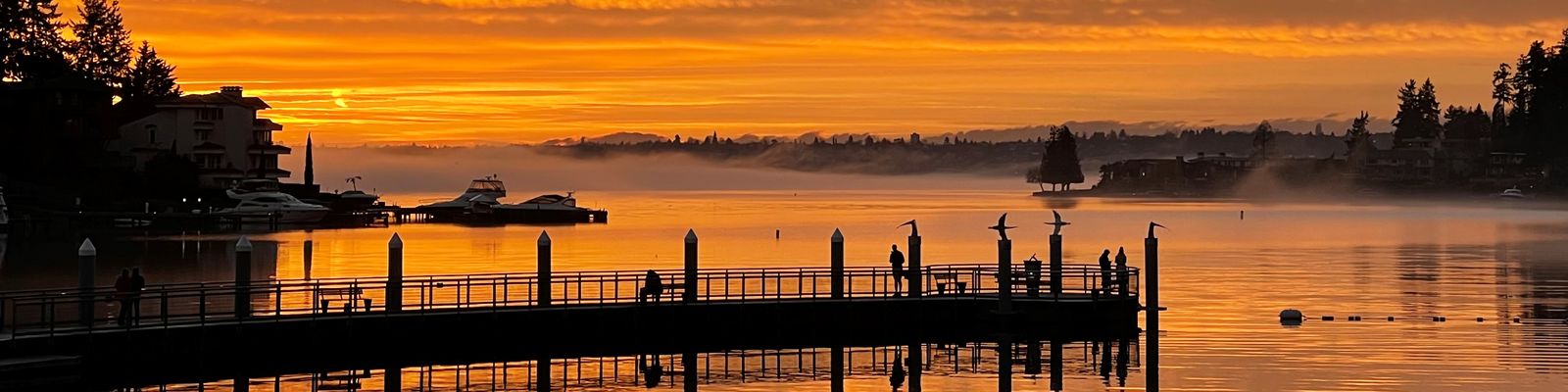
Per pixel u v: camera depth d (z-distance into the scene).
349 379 74.25
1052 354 82.62
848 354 83.62
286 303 101.94
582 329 82.75
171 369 72.75
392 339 78.31
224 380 73.31
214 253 160.12
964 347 85.81
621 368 78.75
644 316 83.94
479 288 116.44
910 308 87.81
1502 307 106.00
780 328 86.31
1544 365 77.19
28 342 68.44
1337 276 136.62
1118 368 77.31
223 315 78.31
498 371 77.31
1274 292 118.81
